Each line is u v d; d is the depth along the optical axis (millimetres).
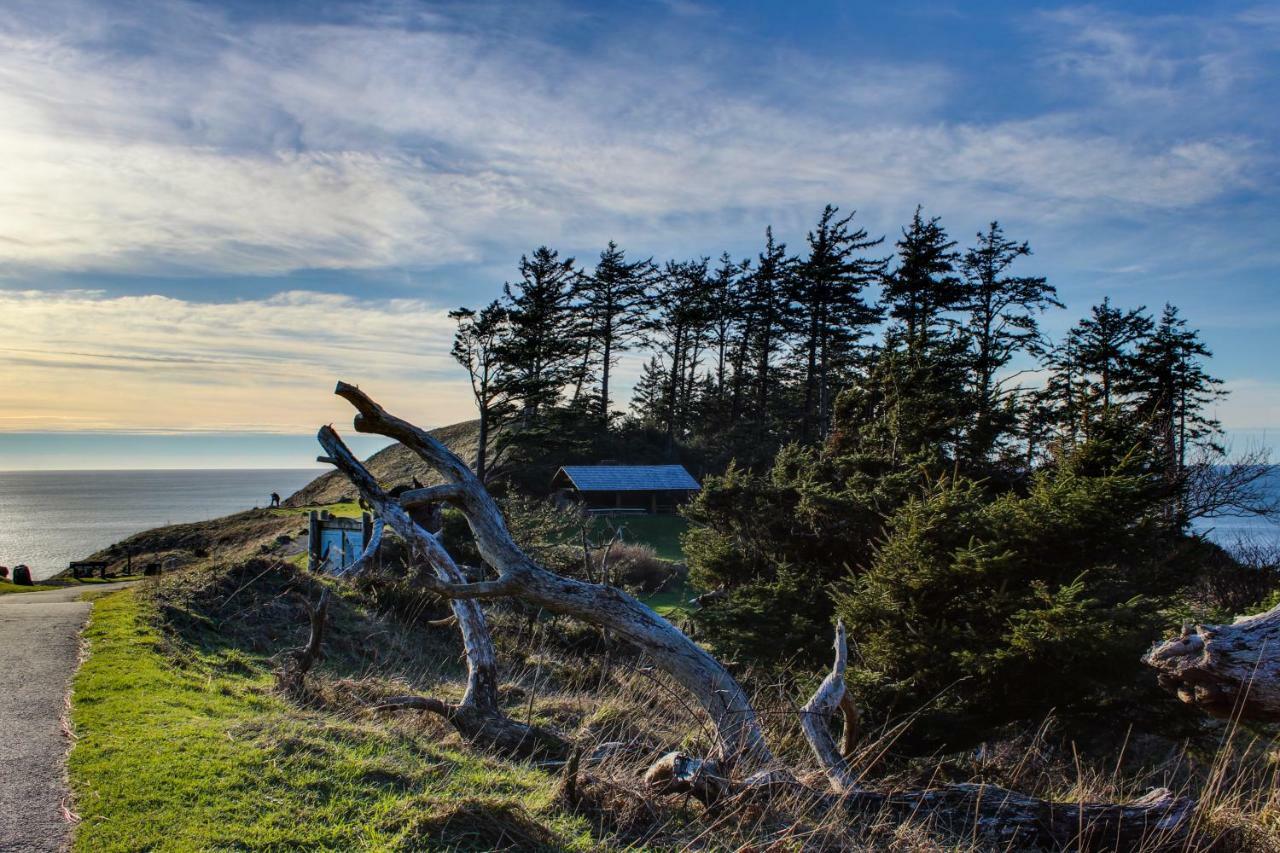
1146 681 9148
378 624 13617
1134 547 10977
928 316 43250
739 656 13414
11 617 11055
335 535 17984
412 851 4156
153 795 4586
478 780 5559
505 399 46625
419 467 60281
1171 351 39406
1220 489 23938
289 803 4617
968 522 10727
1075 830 5262
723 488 17047
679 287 60250
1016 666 9461
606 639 12867
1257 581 17766
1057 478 11961
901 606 10711
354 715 7270
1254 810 5660
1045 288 42031
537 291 54281
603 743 6965
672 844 4840
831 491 15984
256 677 9258
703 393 62156
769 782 5453
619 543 28422
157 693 7121
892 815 5535
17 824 4277
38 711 6480
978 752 10219
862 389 23953
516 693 9766
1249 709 4992
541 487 48562
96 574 28922
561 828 4824
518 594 6766
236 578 13648
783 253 55312
